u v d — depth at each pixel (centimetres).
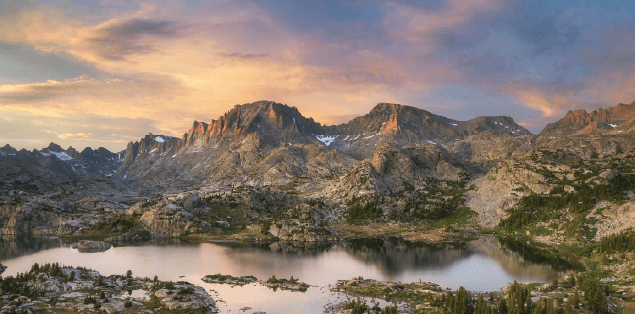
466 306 12150
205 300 14250
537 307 10925
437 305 12862
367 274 18225
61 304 13288
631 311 11394
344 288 15875
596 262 17800
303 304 14062
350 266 19912
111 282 16012
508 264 19275
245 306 13888
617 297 12781
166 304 13662
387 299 14275
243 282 16888
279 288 16112
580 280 13738
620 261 16725
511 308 11469
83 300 13750
